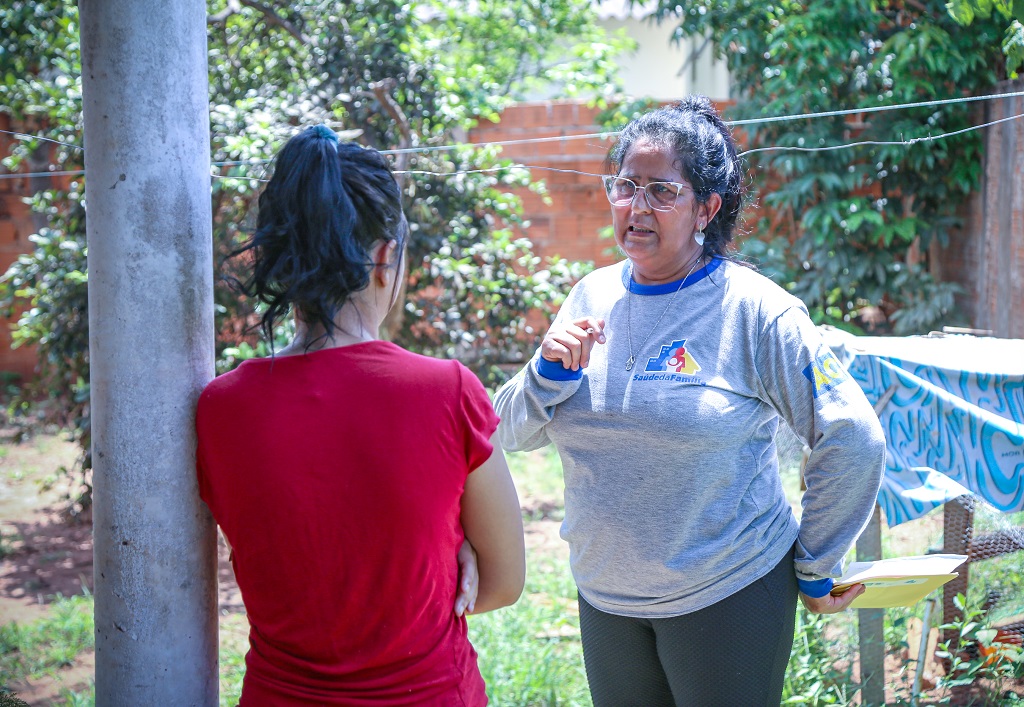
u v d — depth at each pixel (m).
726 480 2.00
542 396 2.08
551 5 9.20
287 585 1.49
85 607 4.79
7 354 9.64
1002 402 2.65
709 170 2.03
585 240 8.62
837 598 2.13
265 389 1.52
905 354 2.78
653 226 2.05
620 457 2.04
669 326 2.06
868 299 6.88
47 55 5.96
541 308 6.03
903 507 2.67
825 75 6.59
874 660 3.06
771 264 6.85
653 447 1.99
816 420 1.94
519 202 6.30
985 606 3.20
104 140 1.70
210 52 5.94
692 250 2.11
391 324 5.71
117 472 1.74
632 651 2.15
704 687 2.05
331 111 5.78
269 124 5.09
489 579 1.69
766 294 2.02
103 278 1.72
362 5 5.79
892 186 6.81
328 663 1.50
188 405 1.76
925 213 6.78
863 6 6.41
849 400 1.93
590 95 9.52
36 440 8.09
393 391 1.49
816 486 1.97
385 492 1.46
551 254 8.67
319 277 1.49
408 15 5.84
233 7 6.08
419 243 5.73
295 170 1.51
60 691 3.84
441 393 1.51
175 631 1.78
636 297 2.14
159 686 1.78
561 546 5.19
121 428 1.73
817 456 1.96
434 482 1.48
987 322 6.14
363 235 1.54
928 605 3.03
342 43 5.83
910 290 6.73
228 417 1.53
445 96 5.86
